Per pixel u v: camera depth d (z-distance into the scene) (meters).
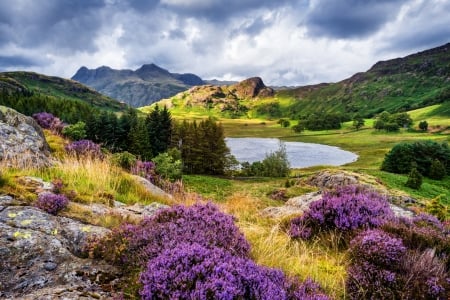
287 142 179.00
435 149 94.12
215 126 92.06
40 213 5.17
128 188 10.09
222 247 4.29
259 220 8.87
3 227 4.41
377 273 4.36
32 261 3.87
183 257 3.47
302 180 54.31
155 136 88.31
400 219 6.70
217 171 91.06
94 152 15.38
